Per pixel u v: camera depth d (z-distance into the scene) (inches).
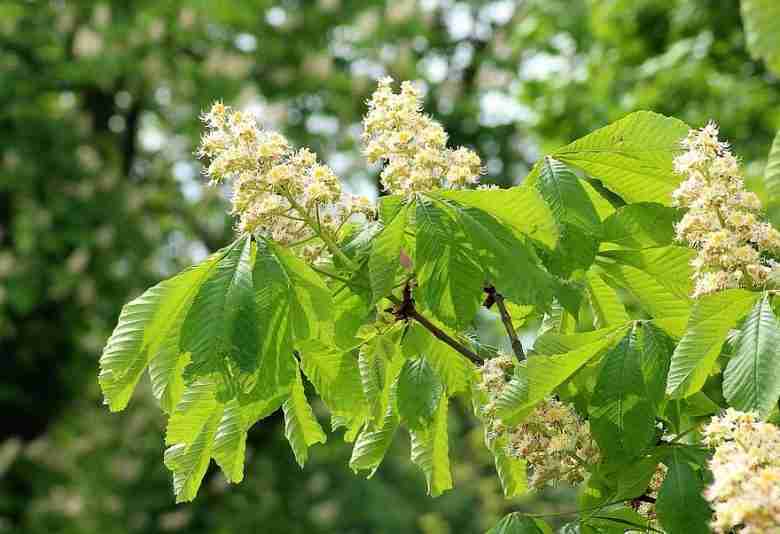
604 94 437.1
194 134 700.0
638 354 104.7
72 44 682.2
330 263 116.5
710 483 100.7
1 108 646.5
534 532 109.8
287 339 103.6
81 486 624.7
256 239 108.1
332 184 112.4
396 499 650.8
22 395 662.5
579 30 484.1
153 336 106.3
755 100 394.3
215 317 100.5
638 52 446.3
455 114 754.2
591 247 110.2
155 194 708.7
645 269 116.4
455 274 103.8
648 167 115.0
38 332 656.4
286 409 119.2
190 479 117.3
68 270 620.1
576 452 107.7
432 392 118.1
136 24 679.1
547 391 103.1
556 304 126.8
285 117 660.7
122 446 634.8
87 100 731.4
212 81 681.0
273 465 669.3
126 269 647.8
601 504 110.5
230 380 103.3
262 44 717.9
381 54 695.1
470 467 569.3
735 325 101.5
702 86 406.6
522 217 106.1
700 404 114.6
